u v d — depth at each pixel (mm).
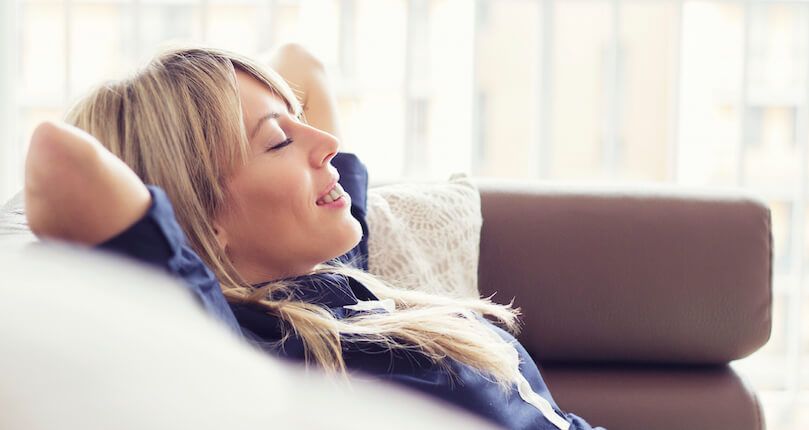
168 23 2611
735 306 1543
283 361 922
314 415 439
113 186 621
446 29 2613
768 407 2514
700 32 2658
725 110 2705
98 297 396
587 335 1548
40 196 605
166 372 378
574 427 1120
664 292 1539
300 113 1109
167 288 479
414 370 996
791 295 2623
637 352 1561
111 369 358
